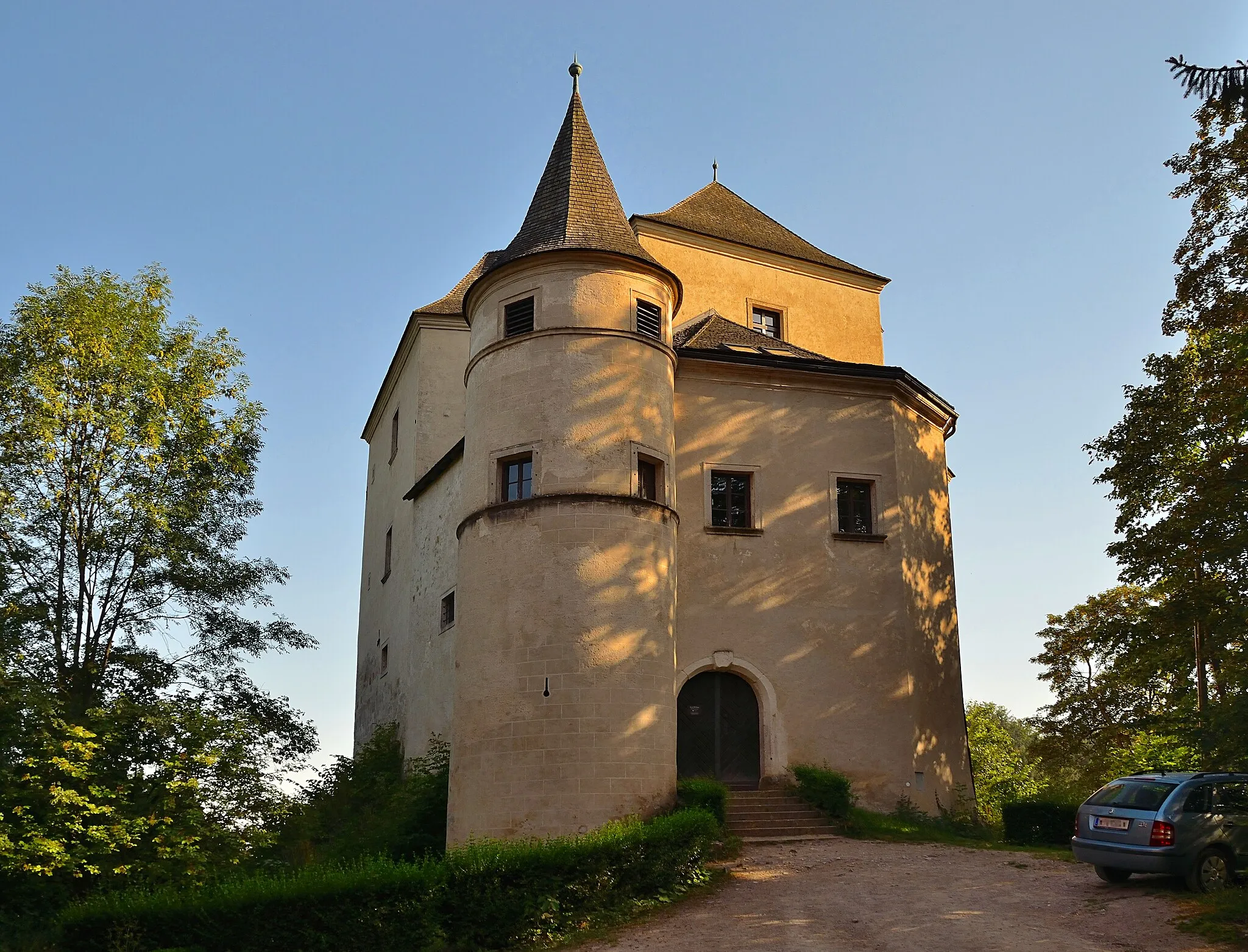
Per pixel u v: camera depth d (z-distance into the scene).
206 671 28.27
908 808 23.02
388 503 35.31
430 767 24.41
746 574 23.55
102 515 26.59
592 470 20.31
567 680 19.12
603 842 14.83
